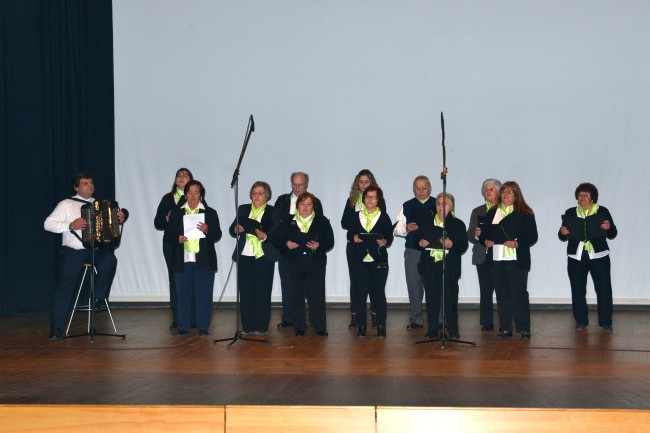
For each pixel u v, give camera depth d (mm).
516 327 8164
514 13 10133
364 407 5184
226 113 10406
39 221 10305
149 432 5250
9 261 10031
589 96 10070
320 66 10328
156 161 10461
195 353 7297
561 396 5523
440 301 8102
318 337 8203
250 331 8461
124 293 10508
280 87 10359
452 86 10195
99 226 8070
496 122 10164
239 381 6059
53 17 10297
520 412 5125
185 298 8328
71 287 8203
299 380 6090
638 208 10047
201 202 8398
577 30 10070
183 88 10445
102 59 10484
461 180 10195
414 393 5625
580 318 8773
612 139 10047
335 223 10320
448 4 10195
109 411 5281
